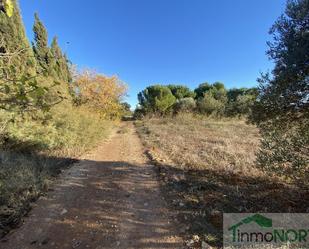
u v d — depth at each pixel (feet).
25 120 22.97
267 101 12.91
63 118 28.60
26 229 11.61
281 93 12.20
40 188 16.08
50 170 19.90
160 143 35.83
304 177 12.55
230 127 56.44
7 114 18.90
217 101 94.22
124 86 74.69
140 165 23.79
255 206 13.29
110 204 14.55
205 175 19.10
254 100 13.88
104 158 27.43
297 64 10.91
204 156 25.26
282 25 11.76
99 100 65.00
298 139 12.11
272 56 12.33
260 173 18.33
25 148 22.75
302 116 12.59
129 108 136.46
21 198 14.12
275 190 15.15
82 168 22.36
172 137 41.16
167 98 103.91
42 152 24.47
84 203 14.64
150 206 14.25
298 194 14.25
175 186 17.02
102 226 12.03
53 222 12.35
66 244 10.52
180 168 21.34
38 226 11.92
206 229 11.35
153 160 25.39
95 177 19.72
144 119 97.91
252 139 36.04
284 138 12.90
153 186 17.56
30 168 18.45
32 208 13.67
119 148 34.58
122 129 67.77
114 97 72.79
